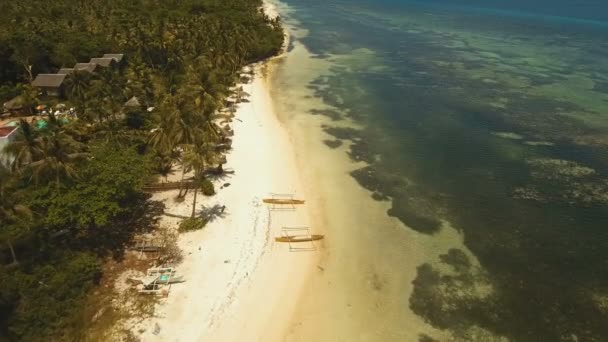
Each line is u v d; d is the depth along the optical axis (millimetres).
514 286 40031
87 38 91250
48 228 38375
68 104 67625
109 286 36469
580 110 83375
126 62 87000
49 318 31172
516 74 108125
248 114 75250
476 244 45312
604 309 37969
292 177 55969
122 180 39188
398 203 51688
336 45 134500
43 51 82062
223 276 38812
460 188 55312
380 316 36375
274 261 41344
